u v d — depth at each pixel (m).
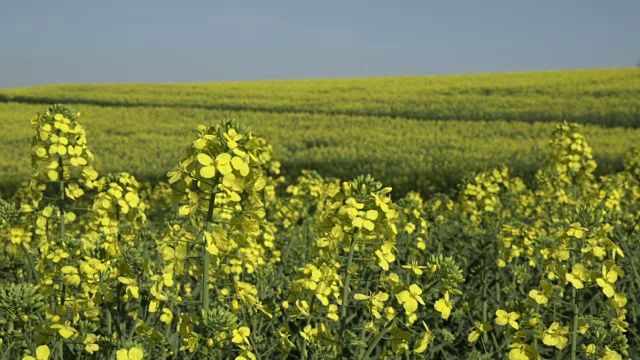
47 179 3.96
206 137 2.64
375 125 32.22
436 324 5.14
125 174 4.52
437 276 2.88
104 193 4.26
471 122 31.80
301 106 38.28
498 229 7.89
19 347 3.00
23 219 4.23
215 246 2.64
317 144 28.12
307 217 7.98
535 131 28.97
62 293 3.09
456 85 42.84
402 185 19.27
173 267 2.72
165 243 2.79
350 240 3.08
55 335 3.04
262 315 3.64
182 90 46.06
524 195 10.60
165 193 2.84
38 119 4.01
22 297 2.78
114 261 3.14
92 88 49.00
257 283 4.75
